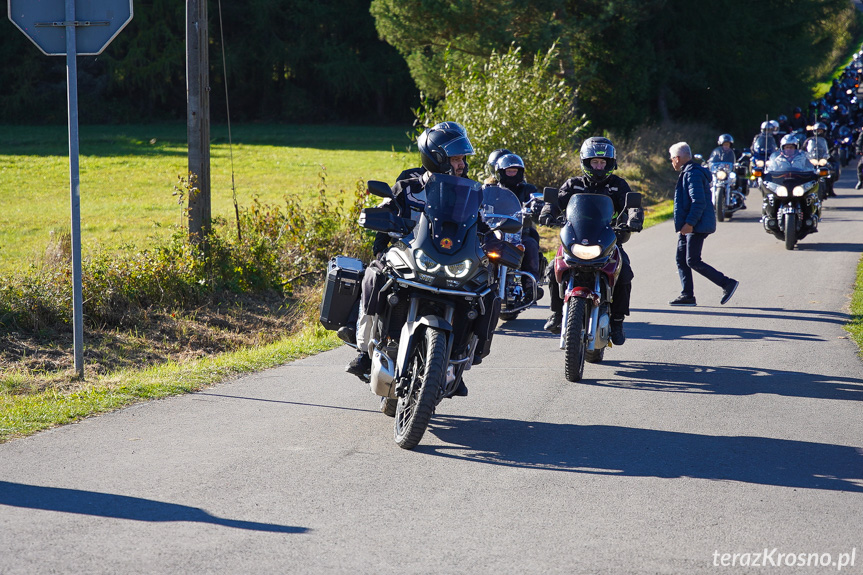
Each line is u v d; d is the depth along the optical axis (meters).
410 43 32.78
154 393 7.31
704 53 43.97
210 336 10.77
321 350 9.33
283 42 66.06
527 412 6.88
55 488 5.05
